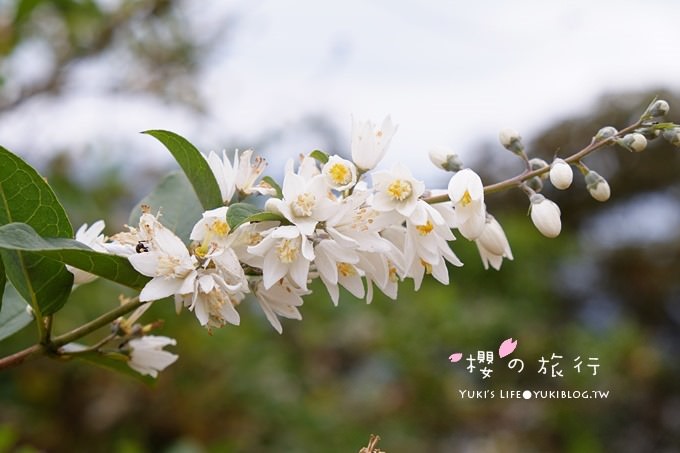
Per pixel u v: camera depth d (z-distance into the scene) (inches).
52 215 9.9
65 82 23.6
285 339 29.5
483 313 32.1
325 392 28.1
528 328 32.7
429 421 28.7
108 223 24.6
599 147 10.5
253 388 25.3
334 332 29.9
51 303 10.2
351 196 9.8
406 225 10.3
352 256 9.8
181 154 10.3
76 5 23.1
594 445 28.8
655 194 42.3
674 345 41.3
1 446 15.8
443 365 30.3
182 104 25.0
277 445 24.7
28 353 10.3
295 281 9.7
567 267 40.3
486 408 29.2
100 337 23.5
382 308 31.7
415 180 10.0
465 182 10.1
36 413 24.5
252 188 10.6
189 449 21.0
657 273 41.4
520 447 28.3
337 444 25.8
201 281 9.6
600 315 41.0
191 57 25.5
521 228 38.6
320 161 10.6
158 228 9.7
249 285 10.4
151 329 11.2
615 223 43.0
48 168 24.3
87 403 25.0
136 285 10.0
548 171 10.5
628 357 32.2
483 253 10.9
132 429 24.5
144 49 25.0
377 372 30.0
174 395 24.6
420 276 10.5
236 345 25.6
